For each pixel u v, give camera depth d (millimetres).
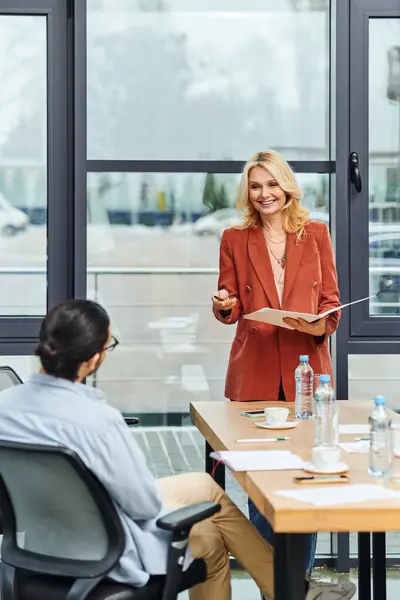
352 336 5113
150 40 5039
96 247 5074
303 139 5117
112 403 5227
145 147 5062
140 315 5156
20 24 4996
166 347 5207
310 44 5094
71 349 2674
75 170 4965
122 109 5039
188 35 5055
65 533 2727
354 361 5145
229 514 3271
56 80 4988
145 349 5195
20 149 5027
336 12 4996
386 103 5086
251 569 3271
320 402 3250
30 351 5039
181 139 5078
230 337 5250
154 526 2793
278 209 4215
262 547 3264
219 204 5125
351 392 5164
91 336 2693
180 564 2723
